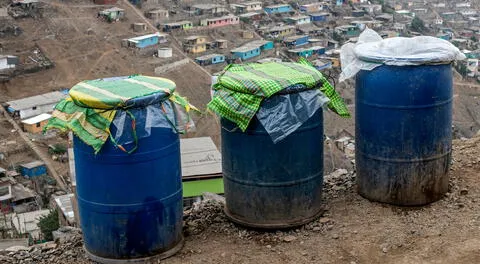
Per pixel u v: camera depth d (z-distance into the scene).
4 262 5.25
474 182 6.11
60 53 48.34
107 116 4.49
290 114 4.91
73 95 4.60
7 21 50.94
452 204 5.65
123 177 4.61
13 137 35.41
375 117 5.50
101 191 4.66
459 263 4.71
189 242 5.25
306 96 4.98
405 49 5.51
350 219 5.49
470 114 50.31
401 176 5.54
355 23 66.06
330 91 5.39
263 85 4.84
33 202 27.11
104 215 4.71
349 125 39.06
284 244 5.13
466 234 5.12
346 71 5.51
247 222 5.29
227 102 4.93
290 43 56.81
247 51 52.25
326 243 5.11
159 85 4.89
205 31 58.16
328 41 59.12
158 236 4.83
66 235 6.25
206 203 6.19
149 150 4.62
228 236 5.32
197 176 12.70
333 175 6.75
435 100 5.36
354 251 4.98
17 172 30.59
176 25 56.25
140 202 4.68
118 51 49.94
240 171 5.20
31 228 21.47
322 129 5.28
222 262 4.88
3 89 42.41
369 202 5.79
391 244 5.05
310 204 5.32
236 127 5.07
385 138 5.49
